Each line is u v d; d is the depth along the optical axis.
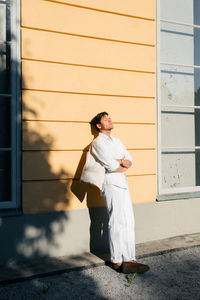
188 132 5.21
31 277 3.45
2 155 3.94
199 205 5.04
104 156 3.67
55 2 4.05
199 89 5.29
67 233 4.11
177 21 5.14
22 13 3.88
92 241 4.28
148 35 4.67
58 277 3.53
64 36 4.10
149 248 4.32
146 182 4.64
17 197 3.91
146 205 4.62
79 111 4.19
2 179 3.94
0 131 3.94
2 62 3.95
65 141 4.10
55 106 4.05
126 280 3.47
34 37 3.95
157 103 4.77
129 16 4.53
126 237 3.69
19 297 3.07
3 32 3.94
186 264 3.91
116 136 4.43
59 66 4.07
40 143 3.96
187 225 4.94
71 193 4.15
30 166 3.91
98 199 4.33
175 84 5.11
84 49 4.22
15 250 3.83
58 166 4.07
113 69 4.41
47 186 4.01
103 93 4.34
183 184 5.16
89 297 3.10
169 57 5.07
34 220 3.92
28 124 3.90
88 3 4.23
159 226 4.71
